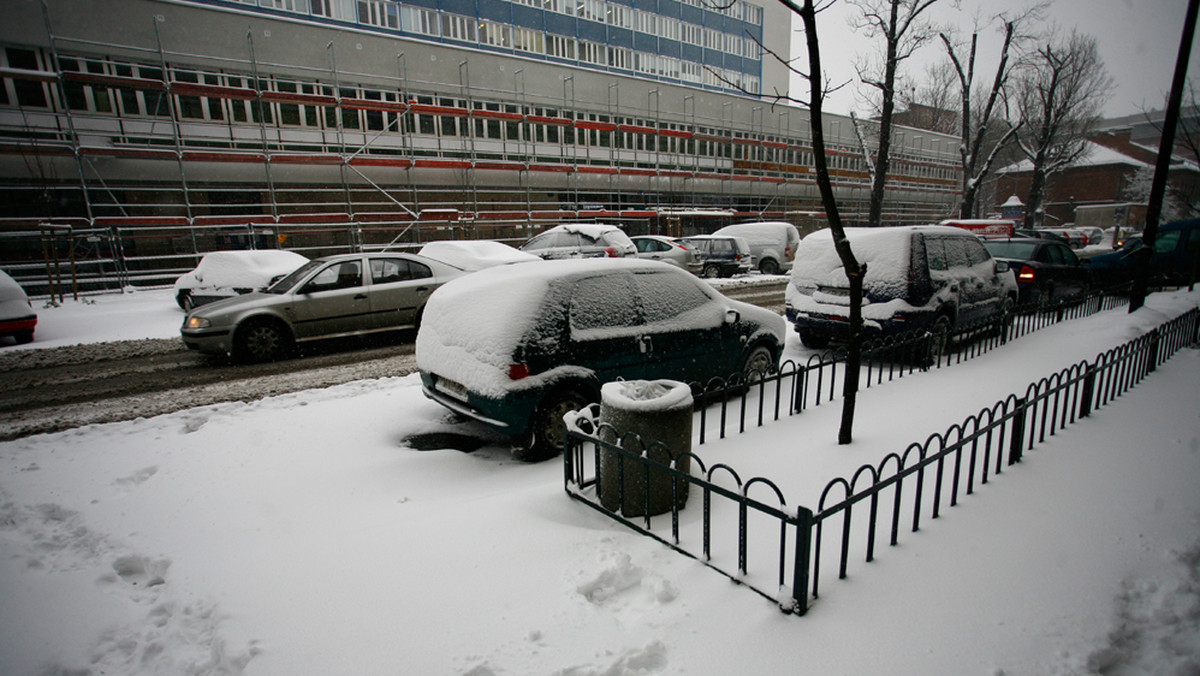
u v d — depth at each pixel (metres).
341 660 2.45
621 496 3.46
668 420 3.58
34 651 2.67
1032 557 3.08
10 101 17.16
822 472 4.18
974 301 8.79
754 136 35.88
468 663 2.38
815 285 8.59
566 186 28.34
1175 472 4.10
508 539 3.34
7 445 5.35
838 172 40.38
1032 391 6.12
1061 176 61.19
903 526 3.40
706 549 3.03
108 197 18.45
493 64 25.78
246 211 20.84
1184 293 12.65
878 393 6.16
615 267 5.55
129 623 2.89
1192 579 2.91
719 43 43.91
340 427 5.77
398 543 3.37
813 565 2.94
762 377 5.14
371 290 9.38
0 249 17.27
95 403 6.73
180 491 4.39
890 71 17.95
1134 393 6.01
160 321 12.42
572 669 2.33
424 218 23.38
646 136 31.52
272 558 3.31
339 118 20.45
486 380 4.66
